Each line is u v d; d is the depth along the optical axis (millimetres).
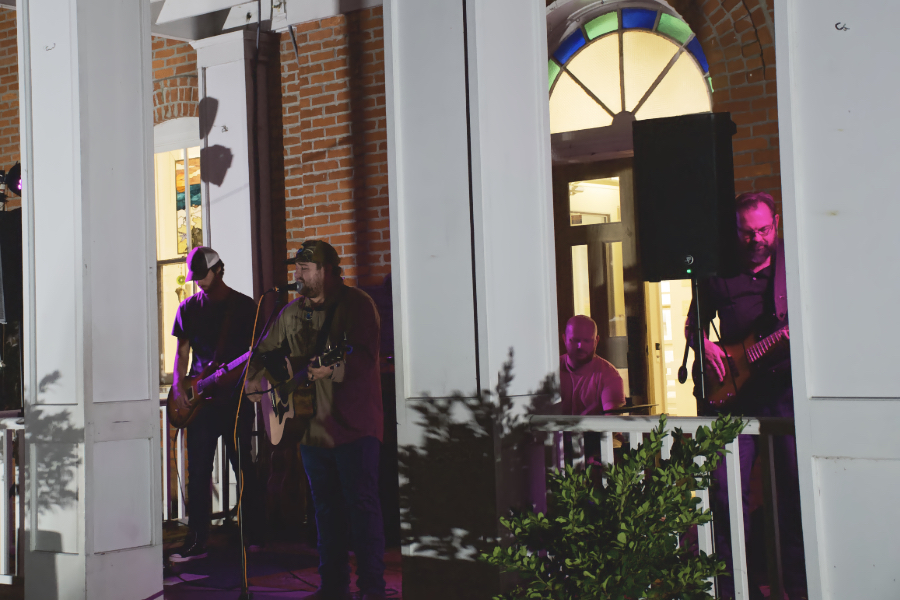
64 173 3486
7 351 5484
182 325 4477
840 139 2336
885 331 2285
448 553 2914
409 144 3008
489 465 2830
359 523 3318
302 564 4258
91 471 3377
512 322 2965
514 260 2994
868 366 2305
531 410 3016
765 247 4129
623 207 5398
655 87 5102
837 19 2336
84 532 3348
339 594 3408
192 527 4387
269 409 4285
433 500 2945
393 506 4715
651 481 2209
